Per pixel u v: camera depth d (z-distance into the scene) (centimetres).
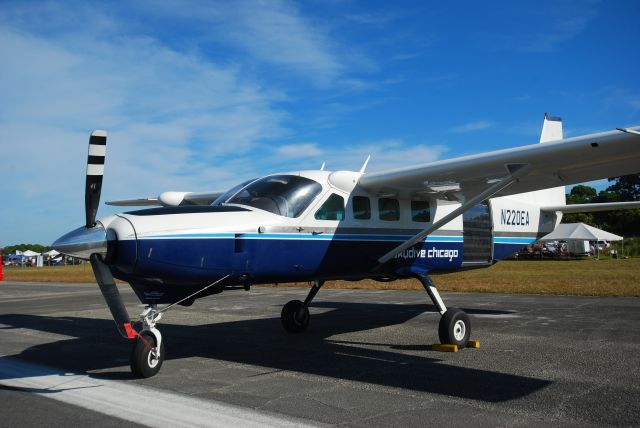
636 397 428
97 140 522
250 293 1579
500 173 658
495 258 897
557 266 2725
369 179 700
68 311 1194
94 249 501
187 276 545
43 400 443
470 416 384
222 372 544
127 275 532
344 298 1364
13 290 2044
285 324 805
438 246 799
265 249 604
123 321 513
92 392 468
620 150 562
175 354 652
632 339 688
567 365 546
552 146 575
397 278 776
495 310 1015
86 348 706
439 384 479
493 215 890
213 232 559
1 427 372
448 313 656
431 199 795
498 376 505
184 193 916
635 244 4784
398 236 746
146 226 520
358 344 702
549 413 389
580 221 5900
